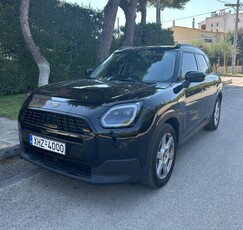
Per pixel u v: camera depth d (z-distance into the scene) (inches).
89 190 142.8
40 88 155.2
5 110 278.7
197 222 119.1
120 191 142.6
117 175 122.1
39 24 373.7
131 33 490.3
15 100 328.5
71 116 122.1
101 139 118.7
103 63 201.2
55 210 125.1
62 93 138.9
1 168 165.5
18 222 116.0
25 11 314.2
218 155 199.0
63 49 409.1
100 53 431.8
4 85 349.1
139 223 117.4
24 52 360.5
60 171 129.6
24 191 140.3
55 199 134.0
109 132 118.9
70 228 113.1
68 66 419.5
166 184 151.5
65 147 125.6
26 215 120.8
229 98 486.3
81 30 439.2
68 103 128.1
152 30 629.6
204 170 172.4
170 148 151.9
